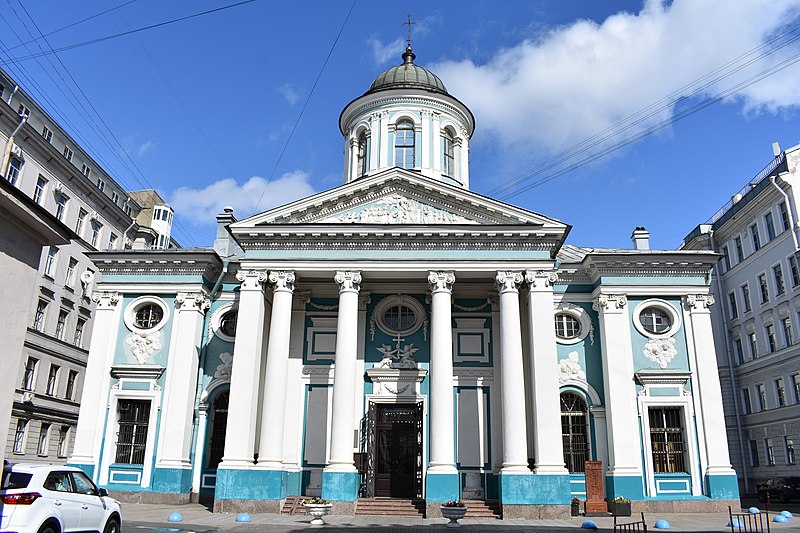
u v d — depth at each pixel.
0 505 10.18
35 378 35.03
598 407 24.16
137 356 24.78
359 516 20.61
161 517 18.95
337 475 20.84
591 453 23.81
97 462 23.69
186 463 23.62
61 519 10.84
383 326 25.31
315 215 23.92
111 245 43.84
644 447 23.36
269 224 23.19
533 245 22.92
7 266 8.52
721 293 41.78
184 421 23.78
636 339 24.42
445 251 23.00
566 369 24.64
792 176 35.12
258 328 22.61
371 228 22.98
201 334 25.41
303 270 23.06
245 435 21.47
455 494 20.50
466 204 23.47
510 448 20.94
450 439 21.09
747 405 39.34
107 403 24.36
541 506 20.28
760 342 37.94
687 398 23.73
